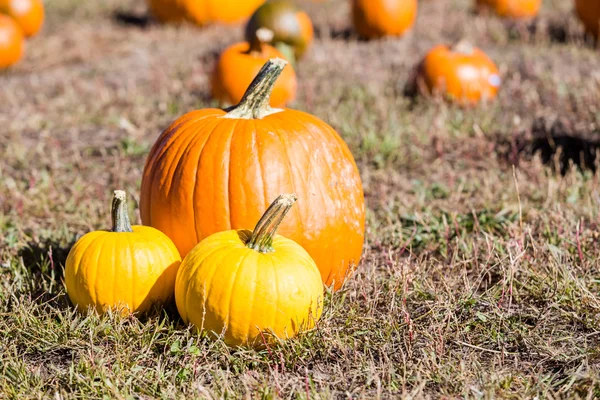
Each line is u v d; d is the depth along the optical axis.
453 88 3.23
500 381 2.01
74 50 4.47
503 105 3.27
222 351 2.06
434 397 2.00
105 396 1.97
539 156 2.88
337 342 2.08
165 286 2.12
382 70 3.89
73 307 2.15
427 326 2.15
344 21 5.19
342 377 2.03
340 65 3.96
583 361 2.04
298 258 2.07
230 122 2.18
